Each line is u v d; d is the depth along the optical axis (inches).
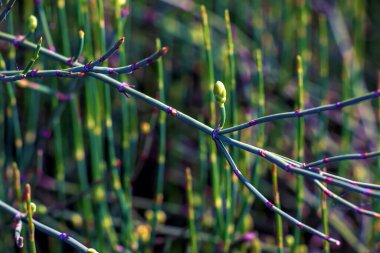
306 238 22.3
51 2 18.7
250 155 20.5
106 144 21.4
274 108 23.6
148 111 22.8
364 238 21.0
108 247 19.0
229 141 13.0
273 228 22.4
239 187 18.4
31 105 19.4
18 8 20.3
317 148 20.8
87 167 21.7
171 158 23.0
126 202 18.1
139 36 23.6
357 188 12.1
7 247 18.4
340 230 20.6
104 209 18.3
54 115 18.3
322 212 15.9
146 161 23.0
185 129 23.5
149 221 19.4
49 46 16.2
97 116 17.9
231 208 17.1
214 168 17.0
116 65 21.7
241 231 18.3
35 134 20.3
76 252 20.0
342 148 21.4
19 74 13.6
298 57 16.2
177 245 21.5
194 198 22.5
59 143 19.0
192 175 23.0
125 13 17.1
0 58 16.3
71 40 20.6
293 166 12.8
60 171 19.3
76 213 19.9
